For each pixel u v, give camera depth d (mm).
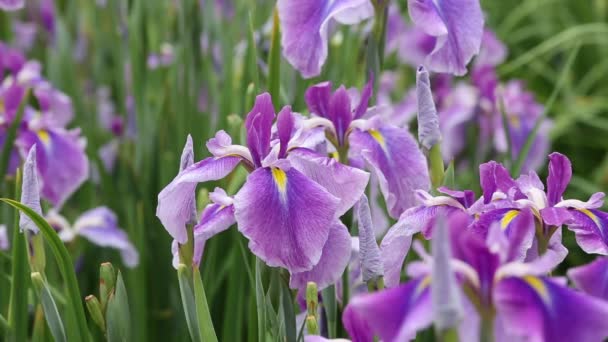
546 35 2572
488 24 2561
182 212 929
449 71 1070
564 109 2326
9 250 1223
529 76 2582
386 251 951
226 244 1282
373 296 795
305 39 1060
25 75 1491
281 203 904
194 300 944
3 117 1322
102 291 969
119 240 1305
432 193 1038
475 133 1834
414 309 786
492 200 949
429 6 1062
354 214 1045
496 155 1842
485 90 1819
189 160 940
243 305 1213
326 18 1050
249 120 946
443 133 1842
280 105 1239
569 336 785
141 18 1581
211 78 1489
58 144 1297
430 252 1012
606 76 2533
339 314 1050
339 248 930
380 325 791
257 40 1413
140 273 1271
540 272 795
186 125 1382
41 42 2082
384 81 1991
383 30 1107
